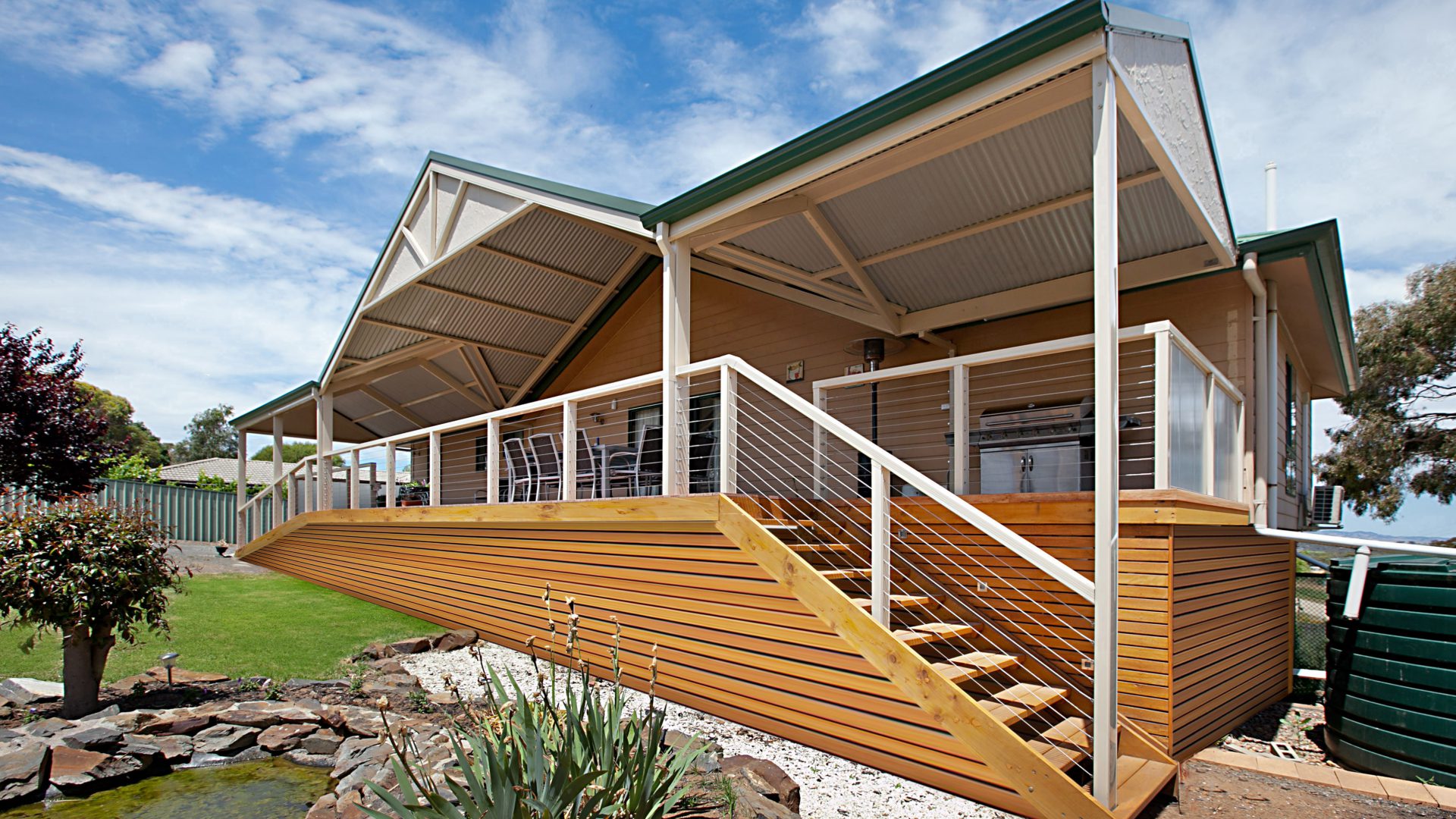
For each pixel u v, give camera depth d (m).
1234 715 5.53
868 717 4.35
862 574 4.99
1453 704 4.26
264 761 5.07
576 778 2.76
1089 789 3.78
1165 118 4.36
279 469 13.10
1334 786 4.18
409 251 9.34
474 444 13.97
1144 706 4.28
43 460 12.32
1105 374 3.51
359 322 10.05
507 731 3.34
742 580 5.06
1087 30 3.55
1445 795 4.01
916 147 4.73
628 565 6.02
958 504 3.98
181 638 7.26
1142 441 6.39
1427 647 4.40
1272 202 8.66
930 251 6.67
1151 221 5.75
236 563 13.36
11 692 5.72
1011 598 4.89
